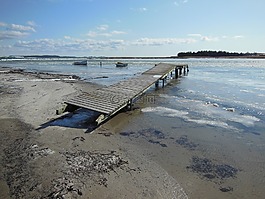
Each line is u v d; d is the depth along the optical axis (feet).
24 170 23.30
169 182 22.21
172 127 37.96
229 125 39.17
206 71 151.23
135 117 43.29
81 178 22.13
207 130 36.68
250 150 29.66
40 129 34.94
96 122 37.22
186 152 28.81
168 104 54.13
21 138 31.30
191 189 21.25
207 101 57.26
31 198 19.17
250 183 22.41
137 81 65.46
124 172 23.62
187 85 85.51
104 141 31.50
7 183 21.13
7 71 141.49
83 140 31.45
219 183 22.31
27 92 63.62
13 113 42.50
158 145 30.78
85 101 42.73
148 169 24.48
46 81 89.81
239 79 104.83
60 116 41.63
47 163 24.73
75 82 88.58
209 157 27.61
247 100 58.65
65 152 27.50
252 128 37.78
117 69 169.89
